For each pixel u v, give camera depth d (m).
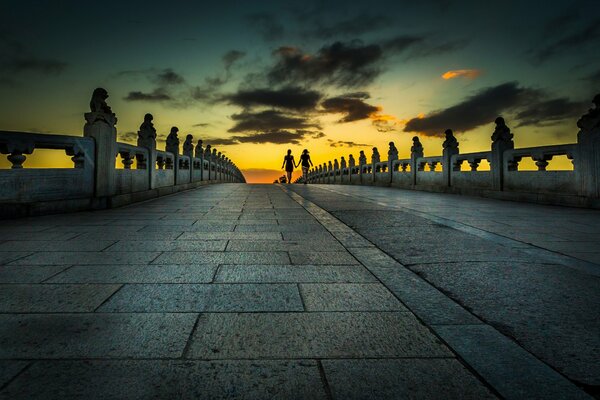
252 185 21.19
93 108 8.23
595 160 8.45
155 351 1.75
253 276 2.99
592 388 1.47
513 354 1.75
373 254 3.77
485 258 3.62
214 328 2.01
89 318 2.12
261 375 1.55
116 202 8.35
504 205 9.24
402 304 2.40
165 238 4.60
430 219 6.29
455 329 2.02
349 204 8.94
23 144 6.78
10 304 2.33
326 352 1.76
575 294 2.60
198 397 1.39
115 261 3.44
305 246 4.15
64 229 5.25
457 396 1.42
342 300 2.46
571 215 7.10
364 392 1.44
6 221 6.11
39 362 1.64
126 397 1.39
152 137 11.22
